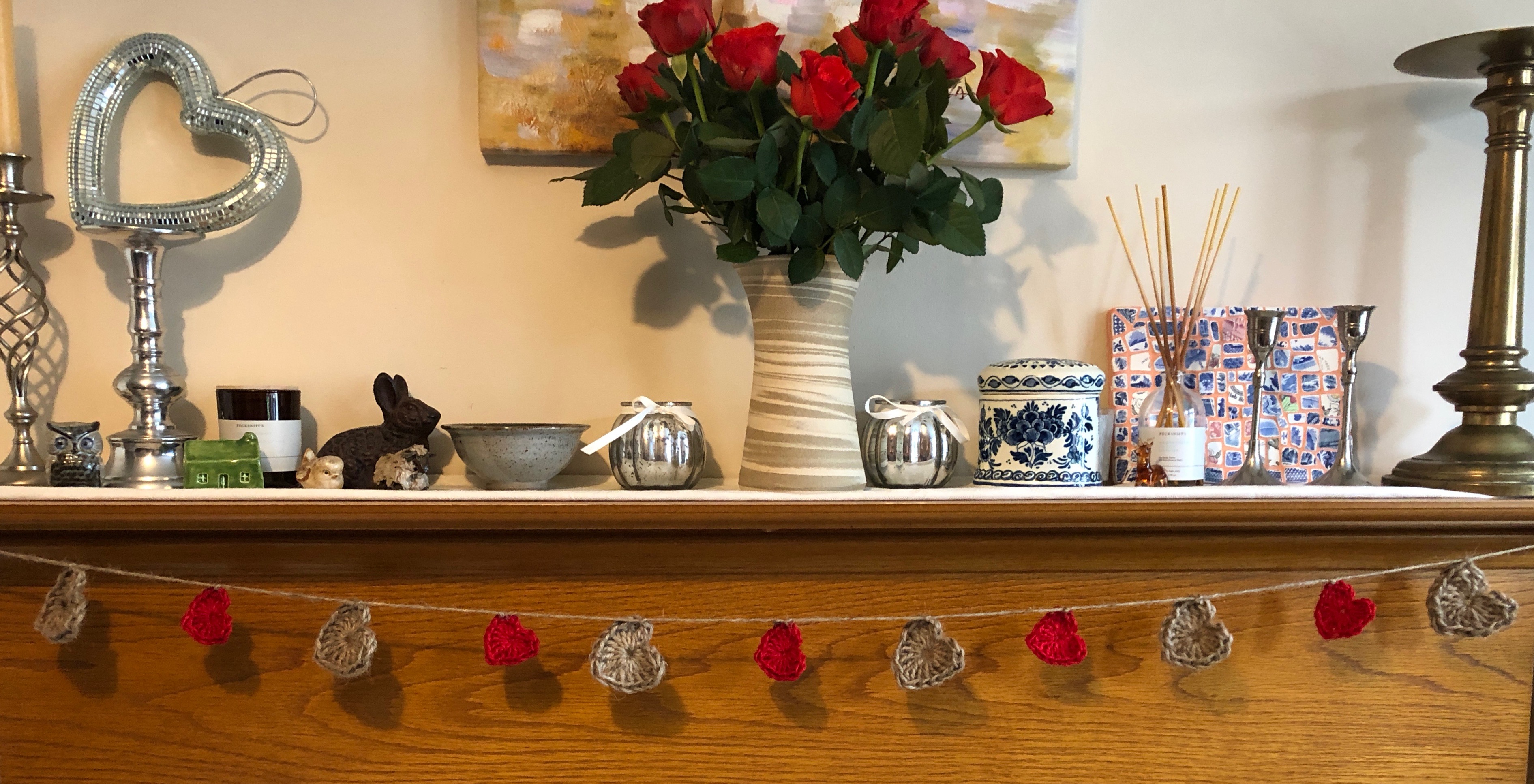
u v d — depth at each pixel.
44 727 0.64
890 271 0.80
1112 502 0.62
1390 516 0.63
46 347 0.88
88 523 0.59
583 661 0.66
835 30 0.89
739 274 0.78
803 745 0.67
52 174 0.87
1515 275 0.78
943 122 0.72
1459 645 0.69
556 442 0.77
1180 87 0.95
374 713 0.65
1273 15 0.95
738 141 0.66
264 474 0.79
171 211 0.81
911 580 0.67
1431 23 0.95
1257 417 0.83
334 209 0.90
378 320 0.90
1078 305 0.95
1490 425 0.77
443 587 0.65
